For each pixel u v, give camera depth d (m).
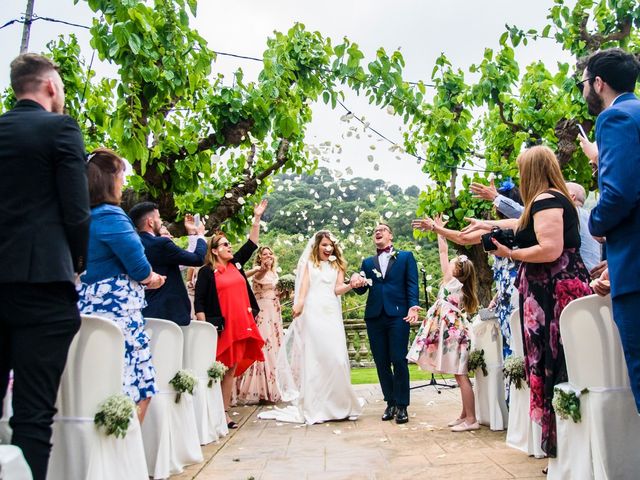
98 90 7.04
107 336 2.52
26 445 1.92
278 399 6.95
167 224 7.02
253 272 7.21
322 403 5.36
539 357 2.85
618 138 2.18
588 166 7.66
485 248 3.01
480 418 4.75
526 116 7.79
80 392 2.48
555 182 2.95
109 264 2.92
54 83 2.27
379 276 5.45
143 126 5.00
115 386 2.53
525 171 3.00
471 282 4.84
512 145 8.69
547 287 2.83
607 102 2.46
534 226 2.85
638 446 2.42
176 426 3.68
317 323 5.49
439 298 4.98
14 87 2.23
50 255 1.99
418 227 3.80
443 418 5.24
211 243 5.68
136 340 2.97
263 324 7.06
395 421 5.13
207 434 4.51
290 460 3.83
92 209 2.90
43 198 2.03
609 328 2.47
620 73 2.41
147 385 2.97
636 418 2.43
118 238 2.85
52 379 2.02
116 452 2.52
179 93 5.13
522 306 2.98
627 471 2.39
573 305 2.49
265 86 5.80
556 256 2.76
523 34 6.95
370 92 5.82
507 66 7.25
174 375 3.65
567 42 6.89
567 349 2.52
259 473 3.50
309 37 5.98
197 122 6.32
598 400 2.43
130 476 2.57
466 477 3.17
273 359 7.01
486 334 4.62
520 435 3.76
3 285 1.96
